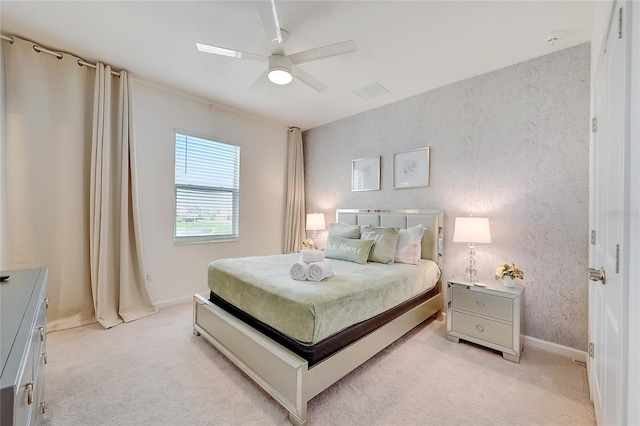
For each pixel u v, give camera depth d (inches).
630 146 33.3
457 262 116.5
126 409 62.4
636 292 29.7
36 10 78.1
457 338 97.4
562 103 91.9
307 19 79.0
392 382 73.9
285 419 60.4
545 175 95.0
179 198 135.9
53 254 99.8
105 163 106.6
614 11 43.1
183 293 136.6
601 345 53.7
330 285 75.2
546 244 94.7
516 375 77.6
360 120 155.2
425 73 109.8
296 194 182.5
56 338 95.3
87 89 106.1
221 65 107.9
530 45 90.1
